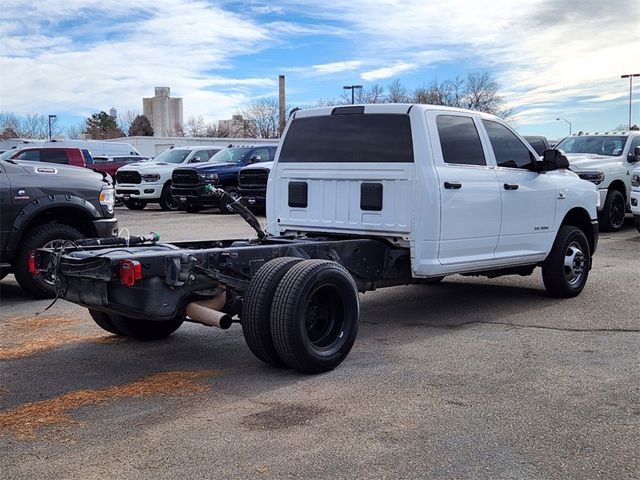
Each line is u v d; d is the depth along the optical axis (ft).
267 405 15.56
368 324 23.45
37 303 27.20
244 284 18.40
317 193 23.47
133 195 71.87
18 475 12.18
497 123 24.54
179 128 267.80
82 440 13.70
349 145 22.65
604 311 24.93
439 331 22.38
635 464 12.41
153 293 16.93
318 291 18.03
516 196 24.38
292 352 17.13
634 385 16.72
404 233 21.38
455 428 14.10
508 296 27.96
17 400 16.12
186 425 14.40
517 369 18.11
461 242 22.36
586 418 14.60
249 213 21.93
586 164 47.67
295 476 12.04
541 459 12.63
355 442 13.44
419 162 21.09
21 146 75.25
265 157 69.92
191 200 66.69
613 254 38.65
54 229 27.86
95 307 17.35
